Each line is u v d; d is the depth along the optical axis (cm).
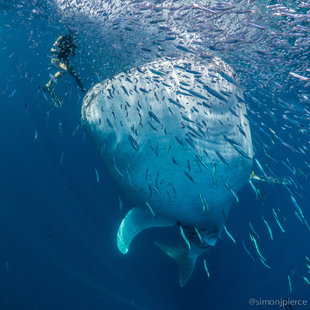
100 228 686
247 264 684
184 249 472
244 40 347
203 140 300
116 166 302
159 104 298
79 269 568
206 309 559
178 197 326
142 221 388
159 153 300
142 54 535
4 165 827
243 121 347
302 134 608
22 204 696
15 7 1172
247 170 343
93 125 337
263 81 589
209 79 328
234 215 789
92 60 621
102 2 576
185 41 473
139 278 581
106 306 504
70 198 767
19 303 467
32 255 568
